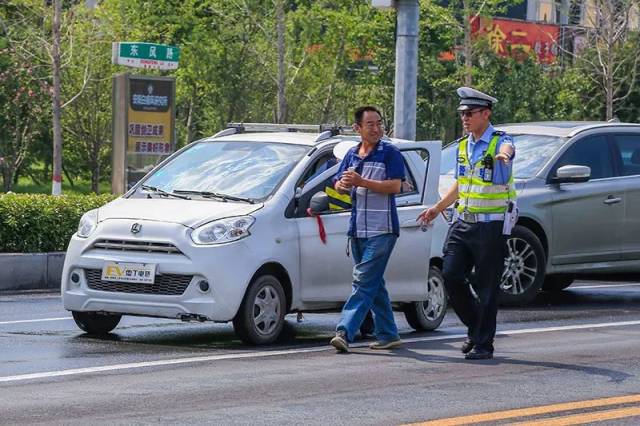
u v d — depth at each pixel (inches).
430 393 757.9
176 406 703.7
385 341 949.2
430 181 1070.4
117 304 944.9
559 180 1294.3
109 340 970.1
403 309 1070.4
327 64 3400.6
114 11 3083.2
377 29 3459.6
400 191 922.7
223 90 3331.7
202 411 690.2
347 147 987.3
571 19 3934.5
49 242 1382.9
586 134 1342.3
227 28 3346.5
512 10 4220.0
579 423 681.0
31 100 2972.4
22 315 1115.3
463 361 889.5
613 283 1560.0
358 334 1042.1
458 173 904.9
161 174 1034.1
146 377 797.9
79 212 1401.3
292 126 1088.2
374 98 3555.6
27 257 1343.5
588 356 920.3
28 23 2854.3
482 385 789.9
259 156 1019.3
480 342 901.2
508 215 893.8
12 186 3484.3
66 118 3090.6
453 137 3627.0
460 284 905.5
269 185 983.0
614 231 1330.0
